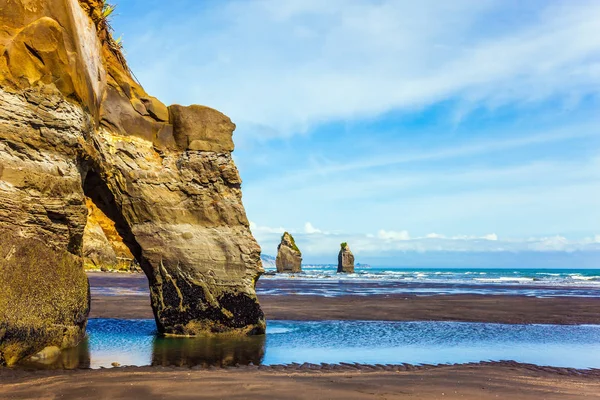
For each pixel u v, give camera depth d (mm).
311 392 7422
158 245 14812
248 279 15508
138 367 9648
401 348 13203
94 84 13281
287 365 10359
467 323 19141
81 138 11703
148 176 14938
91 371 8984
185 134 15797
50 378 8117
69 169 11219
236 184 16156
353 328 17094
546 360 12008
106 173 13914
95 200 14867
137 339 13680
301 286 49281
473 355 12398
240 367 10016
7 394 6910
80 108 11805
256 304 15414
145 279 49125
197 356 11367
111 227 67000
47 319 10500
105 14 14336
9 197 9664
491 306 26531
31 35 10617
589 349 13672
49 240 10625
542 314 22750
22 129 10172
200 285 14977
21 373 8578
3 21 10445
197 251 15133
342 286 51062
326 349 12766
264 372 9352
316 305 25781
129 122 14867
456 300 30703
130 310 20453
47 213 10523
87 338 13406
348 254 124500
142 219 14766
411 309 24203
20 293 9664
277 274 102000
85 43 12719
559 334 16547
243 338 14453
